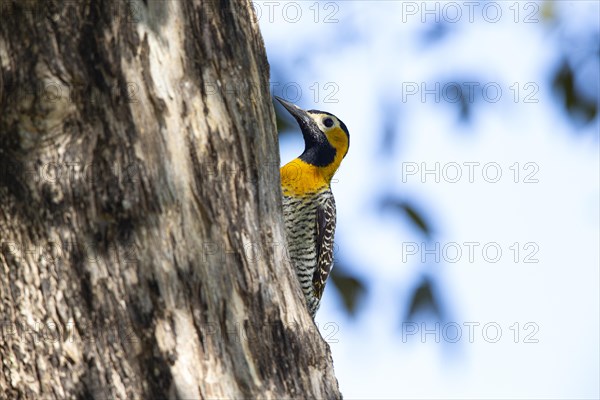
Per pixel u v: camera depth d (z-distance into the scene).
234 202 8.12
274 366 8.00
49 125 7.45
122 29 7.70
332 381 8.56
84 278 7.49
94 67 7.59
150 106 7.74
